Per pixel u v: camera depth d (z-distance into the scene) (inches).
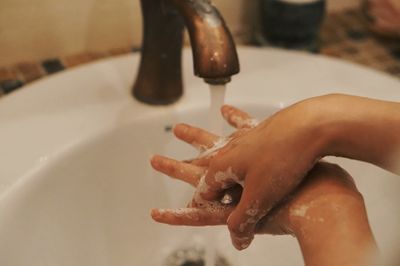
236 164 19.7
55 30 32.7
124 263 30.6
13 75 32.4
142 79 29.9
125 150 29.8
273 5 34.7
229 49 23.0
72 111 29.5
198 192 21.7
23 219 25.1
